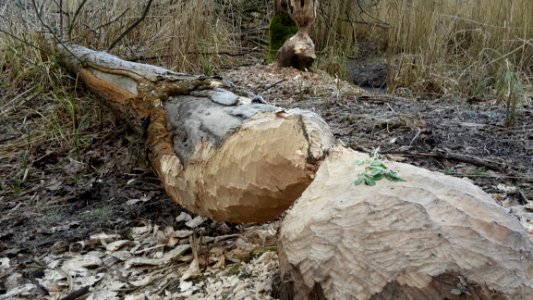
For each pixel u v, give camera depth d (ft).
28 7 16.76
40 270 7.07
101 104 11.71
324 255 4.45
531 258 4.21
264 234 7.22
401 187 4.62
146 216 8.40
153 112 8.46
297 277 4.65
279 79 16.90
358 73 21.50
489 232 4.20
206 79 8.68
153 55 16.94
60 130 11.52
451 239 4.10
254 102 7.41
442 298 3.92
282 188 5.83
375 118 12.26
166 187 7.68
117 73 10.16
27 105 13.46
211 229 7.64
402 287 4.02
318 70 18.70
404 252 4.13
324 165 5.43
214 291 6.06
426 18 20.93
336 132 11.41
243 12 25.02
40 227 8.32
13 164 10.90
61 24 14.10
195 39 18.08
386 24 23.50
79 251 7.58
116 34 15.98
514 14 19.70
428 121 12.32
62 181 10.02
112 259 7.24
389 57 20.52
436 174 4.98
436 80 17.20
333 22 23.61
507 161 9.80
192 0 18.25
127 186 9.53
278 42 20.03
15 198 9.53
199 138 7.07
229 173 6.32
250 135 6.16
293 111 6.08
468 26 20.84
